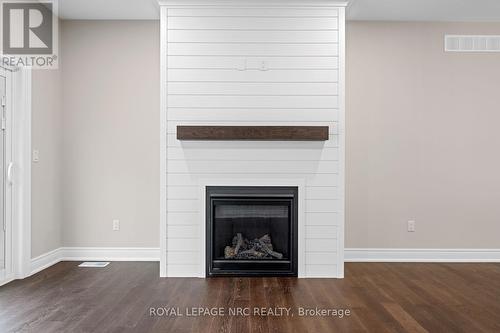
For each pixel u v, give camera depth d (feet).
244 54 14.29
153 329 9.70
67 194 16.62
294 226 14.32
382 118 16.58
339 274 14.25
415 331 9.67
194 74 14.26
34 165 14.61
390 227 16.53
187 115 14.29
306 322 10.18
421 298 12.05
